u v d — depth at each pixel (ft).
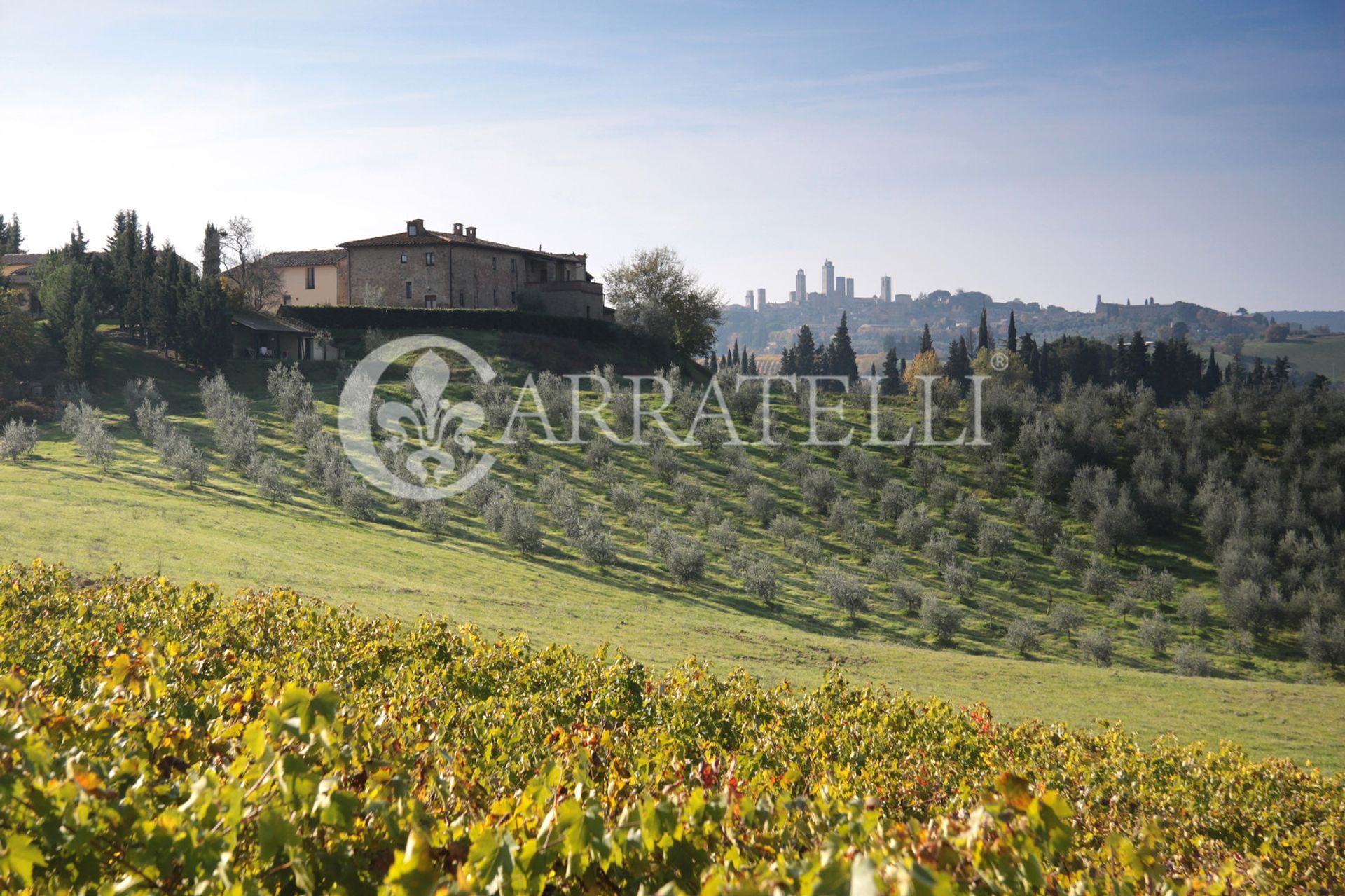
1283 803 42.09
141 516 127.44
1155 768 46.47
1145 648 169.78
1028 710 89.81
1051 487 240.73
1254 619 180.45
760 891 8.46
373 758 13.94
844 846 9.49
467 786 14.47
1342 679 165.48
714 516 202.80
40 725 12.72
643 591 149.69
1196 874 26.96
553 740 26.73
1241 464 266.16
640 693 42.45
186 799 11.72
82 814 9.77
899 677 98.43
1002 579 196.03
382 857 10.70
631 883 10.78
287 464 204.74
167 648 26.84
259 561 107.04
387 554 135.33
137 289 284.20
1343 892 32.37
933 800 31.53
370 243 347.77
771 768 30.91
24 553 92.22
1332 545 218.59
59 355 261.85
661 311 355.97
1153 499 230.27
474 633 51.72
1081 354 564.30
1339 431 277.64
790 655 102.78
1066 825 10.49
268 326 298.56
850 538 199.31
